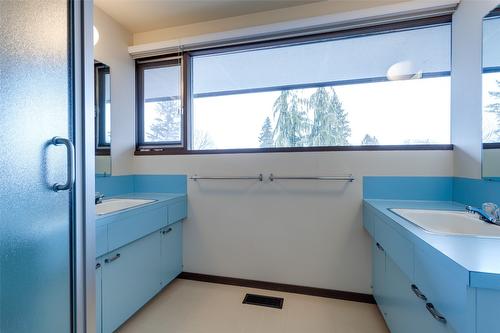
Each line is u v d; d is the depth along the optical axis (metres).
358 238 1.93
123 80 2.30
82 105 0.90
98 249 1.35
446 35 1.82
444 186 1.77
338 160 1.96
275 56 2.19
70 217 0.87
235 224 2.19
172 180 2.34
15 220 0.71
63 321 0.85
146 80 2.46
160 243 1.98
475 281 0.63
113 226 1.46
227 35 2.09
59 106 0.82
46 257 0.79
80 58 0.90
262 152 2.12
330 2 1.99
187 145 2.31
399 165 1.84
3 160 0.68
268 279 2.12
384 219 1.40
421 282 0.94
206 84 2.35
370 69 1.98
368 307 1.85
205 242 2.27
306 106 2.12
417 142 1.88
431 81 1.85
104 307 1.43
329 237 1.99
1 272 0.68
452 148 1.75
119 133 2.26
